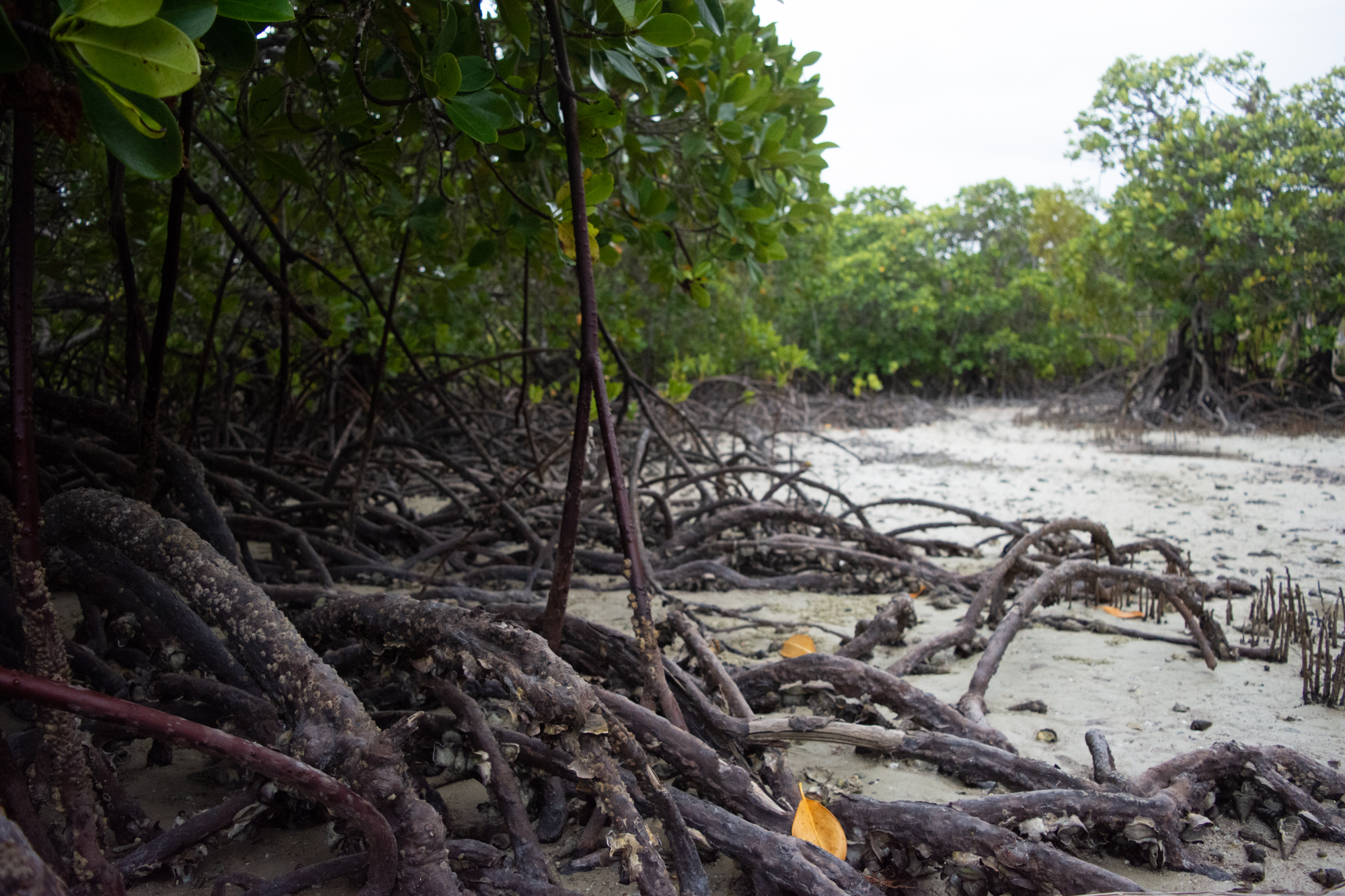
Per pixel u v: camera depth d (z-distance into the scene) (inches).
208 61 104.1
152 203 143.3
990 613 145.7
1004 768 77.7
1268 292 541.6
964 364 936.9
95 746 79.4
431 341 290.7
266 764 50.8
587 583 170.4
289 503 234.4
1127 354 789.9
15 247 52.9
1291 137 527.8
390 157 103.2
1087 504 284.4
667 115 127.3
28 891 33.9
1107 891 60.4
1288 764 82.4
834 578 178.9
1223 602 165.9
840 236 1003.3
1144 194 550.6
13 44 39.4
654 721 72.0
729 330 526.3
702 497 232.1
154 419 102.1
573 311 305.3
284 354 168.2
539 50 102.0
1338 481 339.0
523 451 299.7
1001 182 983.0
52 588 112.5
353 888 66.4
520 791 71.3
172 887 66.6
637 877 57.5
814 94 144.5
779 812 69.5
